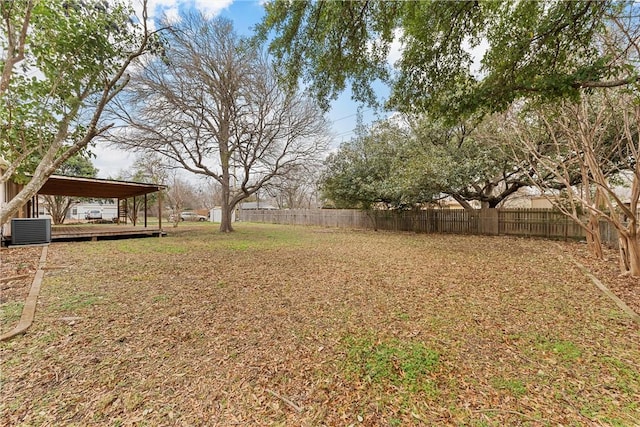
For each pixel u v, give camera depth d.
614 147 5.71
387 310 3.35
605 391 1.90
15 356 2.30
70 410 1.74
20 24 2.98
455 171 9.66
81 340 2.58
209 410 1.75
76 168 16.84
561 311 3.28
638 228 4.66
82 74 3.42
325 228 16.31
